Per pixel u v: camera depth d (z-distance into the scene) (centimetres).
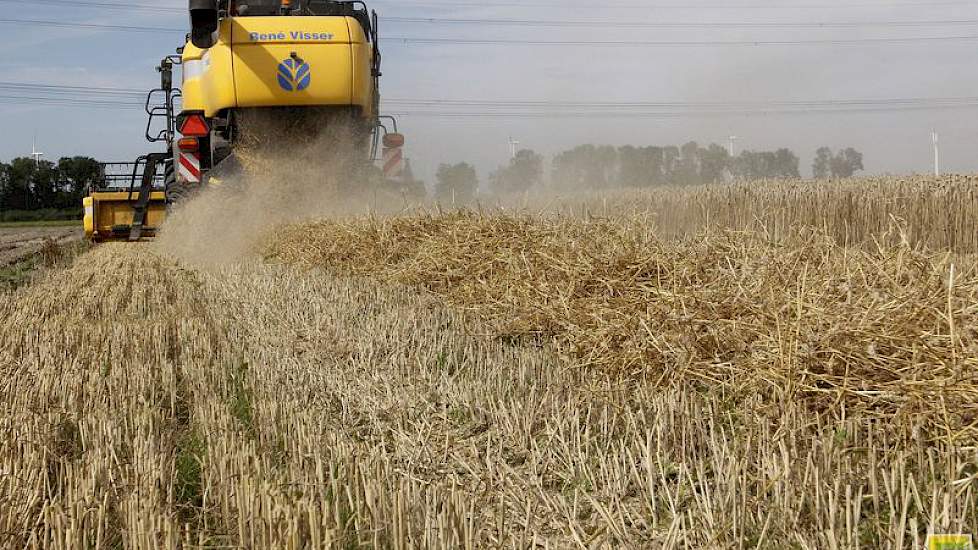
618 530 335
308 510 333
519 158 3475
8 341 760
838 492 325
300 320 803
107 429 473
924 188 1388
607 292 641
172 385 589
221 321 834
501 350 636
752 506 339
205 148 1404
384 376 595
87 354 698
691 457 404
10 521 367
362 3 1469
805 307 471
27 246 2522
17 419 507
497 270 810
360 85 1334
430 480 414
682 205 1719
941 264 462
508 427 464
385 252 1043
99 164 1761
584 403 485
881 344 430
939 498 323
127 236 1631
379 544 338
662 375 505
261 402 519
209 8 1288
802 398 435
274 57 1299
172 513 370
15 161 6594
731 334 496
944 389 385
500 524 358
